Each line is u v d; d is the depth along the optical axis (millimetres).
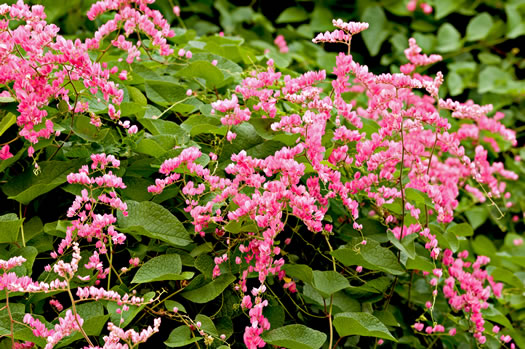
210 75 2209
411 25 4434
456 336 2260
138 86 2211
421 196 1925
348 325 1586
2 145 1773
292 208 1759
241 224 1642
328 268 2021
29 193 1678
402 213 1841
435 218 2162
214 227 1757
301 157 1809
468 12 4402
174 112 2182
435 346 2281
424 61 2496
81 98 1946
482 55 4371
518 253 3350
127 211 1698
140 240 1724
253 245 1674
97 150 1828
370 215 2227
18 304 1523
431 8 4426
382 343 2035
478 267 2363
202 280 1687
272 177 1917
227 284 1658
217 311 1713
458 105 1921
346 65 1858
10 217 1650
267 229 1605
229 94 2240
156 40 2010
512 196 3623
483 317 2180
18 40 1601
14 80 1659
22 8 1725
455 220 3230
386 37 4281
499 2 4406
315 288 1693
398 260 1797
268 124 1848
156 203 1827
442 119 1899
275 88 2205
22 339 1450
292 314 1880
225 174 1896
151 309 1614
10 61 1613
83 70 1636
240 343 1736
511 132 3146
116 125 2033
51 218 1821
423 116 1904
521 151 3840
